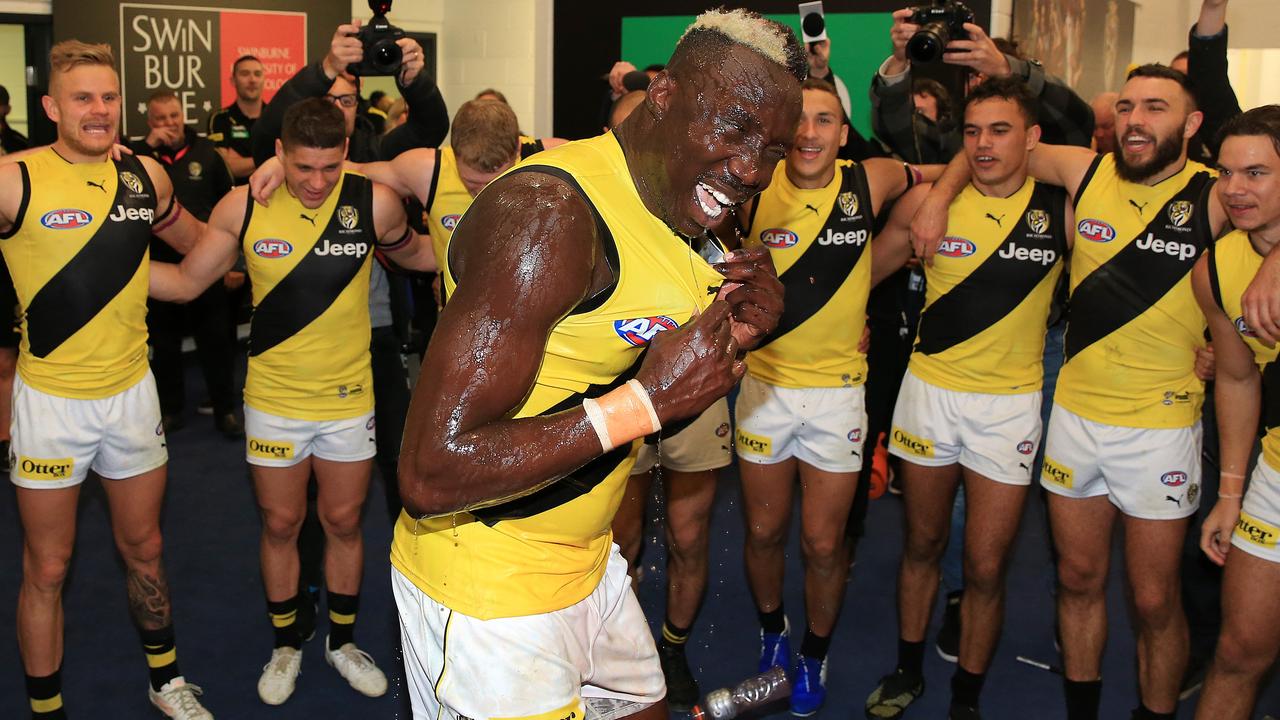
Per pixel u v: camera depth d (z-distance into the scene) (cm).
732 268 173
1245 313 236
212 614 392
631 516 329
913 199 330
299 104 304
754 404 328
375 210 324
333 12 841
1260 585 255
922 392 319
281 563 335
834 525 324
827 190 318
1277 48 641
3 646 362
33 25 754
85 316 293
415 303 427
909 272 445
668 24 570
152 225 311
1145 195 283
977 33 341
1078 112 373
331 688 343
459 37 870
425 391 148
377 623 385
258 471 327
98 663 354
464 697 178
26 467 293
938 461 317
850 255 319
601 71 593
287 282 314
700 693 340
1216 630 338
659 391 156
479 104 313
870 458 410
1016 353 308
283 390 322
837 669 361
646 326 167
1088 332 292
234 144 667
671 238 168
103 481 309
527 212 151
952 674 357
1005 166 297
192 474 545
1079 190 294
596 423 154
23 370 296
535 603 178
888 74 382
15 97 771
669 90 162
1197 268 267
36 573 298
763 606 342
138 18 772
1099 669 301
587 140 170
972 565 310
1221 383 271
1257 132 240
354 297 323
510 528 176
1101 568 299
